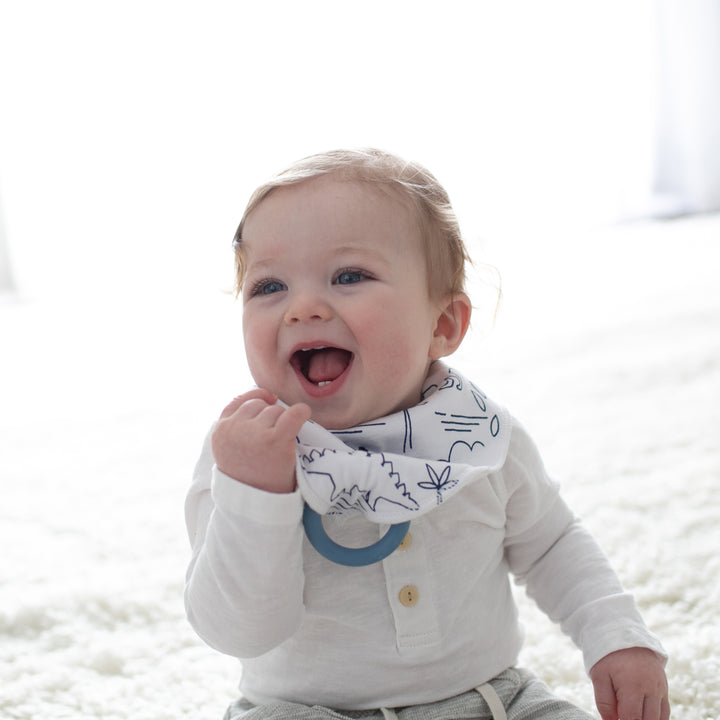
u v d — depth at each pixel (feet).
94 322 9.46
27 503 4.89
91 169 10.21
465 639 2.54
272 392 2.54
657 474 4.62
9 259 10.50
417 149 11.18
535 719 2.51
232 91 10.34
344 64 10.64
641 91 12.55
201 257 10.46
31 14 9.81
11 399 7.02
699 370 6.20
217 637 2.40
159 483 5.08
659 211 13.01
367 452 2.44
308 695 2.51
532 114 11.91
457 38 11.28
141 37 10.08
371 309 2.47
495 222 11.86
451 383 2.67
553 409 5.76
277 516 2.27
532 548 2.83
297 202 2.53
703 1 12.61
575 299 8.87
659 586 3.60
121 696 3.23
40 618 3.68
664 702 2.55
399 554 2.48
